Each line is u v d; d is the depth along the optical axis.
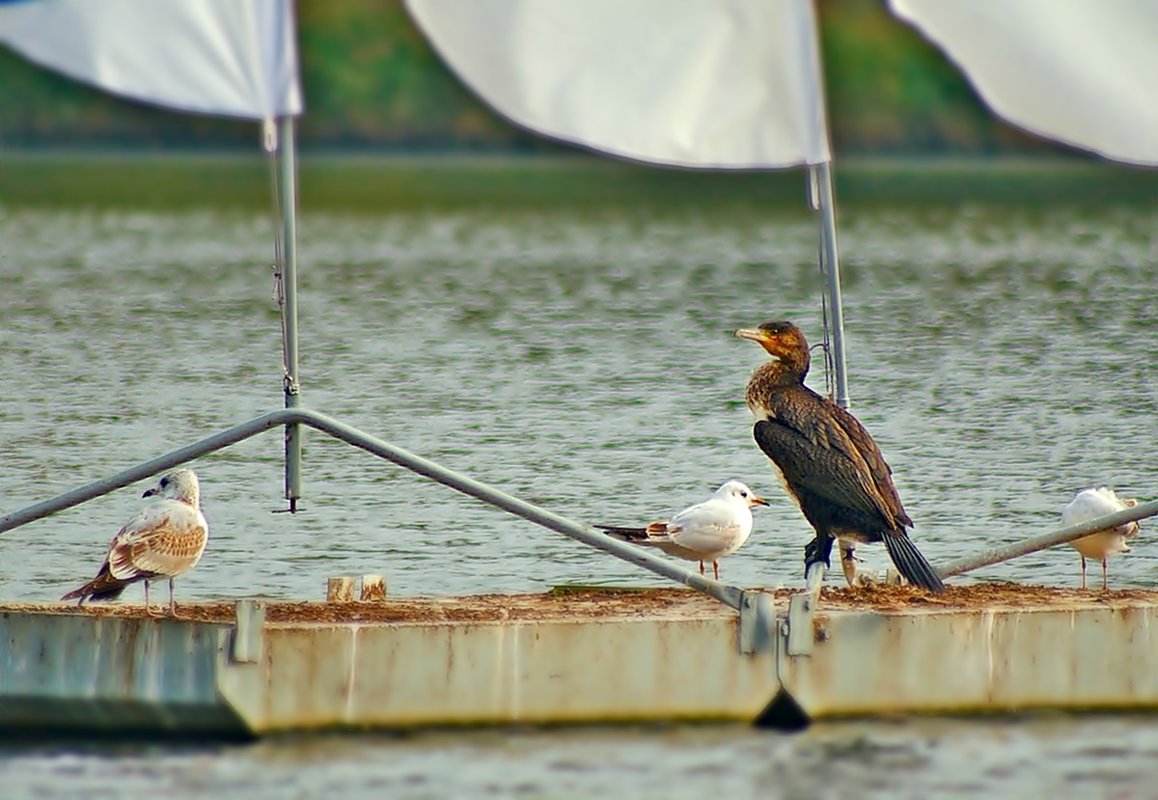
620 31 14.92
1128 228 66.94
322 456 24.70
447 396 29.91
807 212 74.50
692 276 51.47
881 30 76.00
